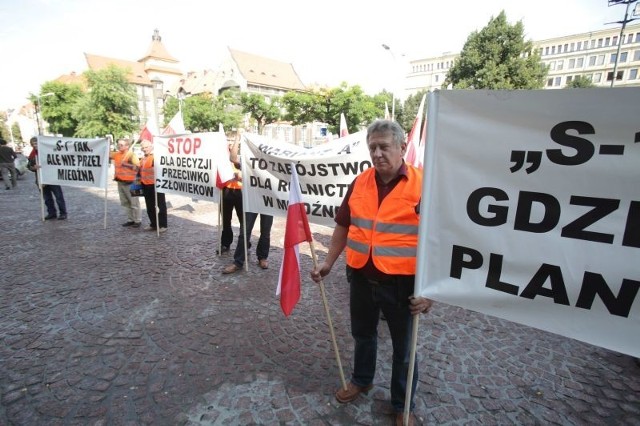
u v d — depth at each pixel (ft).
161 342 9.87
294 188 7.52
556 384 8.23
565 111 4.61
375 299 6.57
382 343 9.98
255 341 9.95
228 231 17.67
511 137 5.03
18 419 7.13
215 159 16.71
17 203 31.96
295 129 184.75
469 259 5.61
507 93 4.95
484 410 7.39
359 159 11.78
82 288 13.47
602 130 4.44
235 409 7.40
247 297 12.78
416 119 14.38
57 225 23.47
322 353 9.41
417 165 14.39
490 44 98.68
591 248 4.73
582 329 4.94
